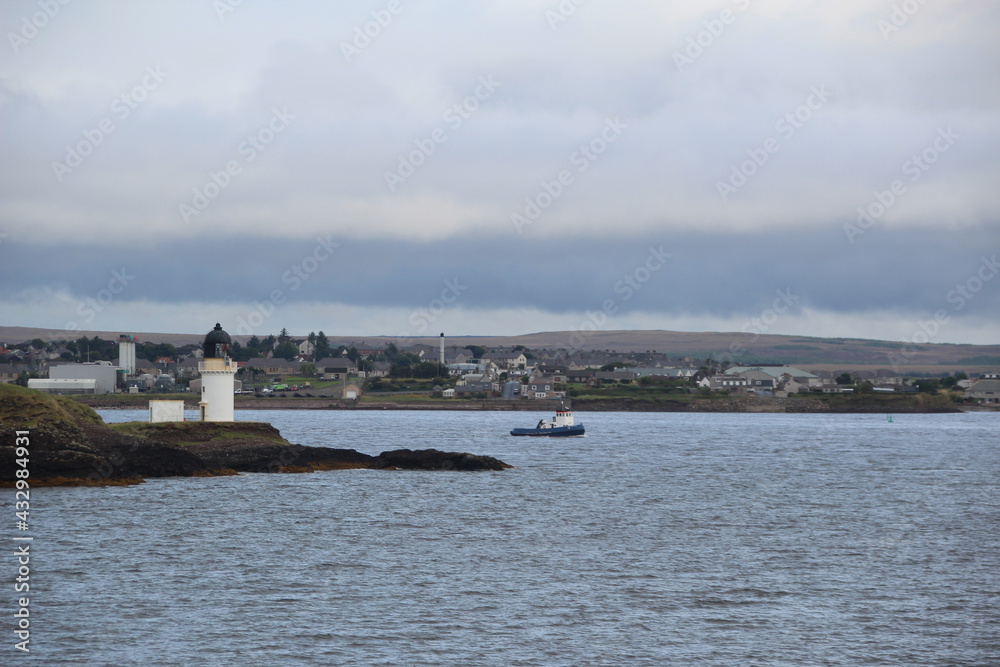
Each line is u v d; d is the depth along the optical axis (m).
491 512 87.44
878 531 79.69
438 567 62.91
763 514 89.19
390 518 82.56
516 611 52.56
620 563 64.88
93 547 66.69
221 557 64.69
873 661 45.47
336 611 52.03
